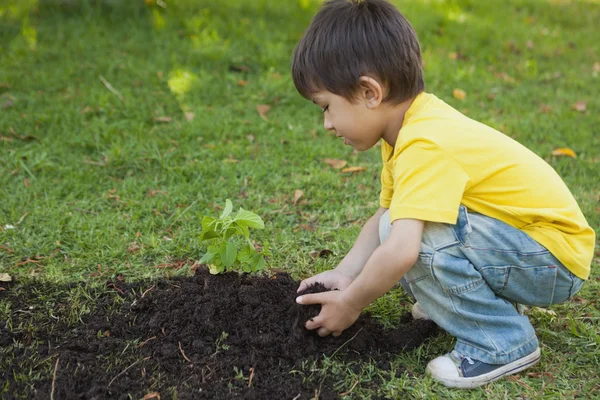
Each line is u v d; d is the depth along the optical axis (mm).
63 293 2604
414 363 2238
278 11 6559
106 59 5227
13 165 3693
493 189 2086
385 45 2135
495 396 2074
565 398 2068
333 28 2168
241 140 4145
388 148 2365
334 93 2180
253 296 2393
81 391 2051
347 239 3051
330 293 2162
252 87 4965
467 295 2094
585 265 2164
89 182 3594
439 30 6461
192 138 4176
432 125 2090
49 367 2143
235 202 3402
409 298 2650
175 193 3469
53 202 3324
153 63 5234
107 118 4352
